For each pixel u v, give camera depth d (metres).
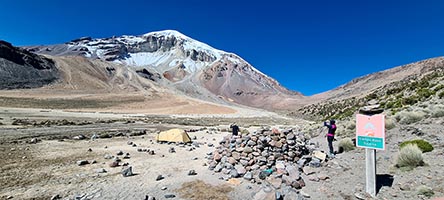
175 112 125.75
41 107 95.06
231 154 12.53
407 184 7.90
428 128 14.27
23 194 8.91
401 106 27.00
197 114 122.44
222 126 56.47
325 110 94.00
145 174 11.68
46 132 27.86
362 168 10.63
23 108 82.50
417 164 9.10
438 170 8.32
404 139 13.54
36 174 11.25
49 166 12.72
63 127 34.91
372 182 7.85
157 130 37.44
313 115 101.69
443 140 11.52
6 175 10.90
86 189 9.55
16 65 149.25
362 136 8.14
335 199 7.94
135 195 8.98
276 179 9.80
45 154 15.57
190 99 176.75
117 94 158.75
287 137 12.60
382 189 7.99
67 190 9.40
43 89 139.62
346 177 9.76
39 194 8.95
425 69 153.00
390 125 17.00
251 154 11.84
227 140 13.93
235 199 8.53
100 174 11.55
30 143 19.56
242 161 11.71
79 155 15.69
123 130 34.66
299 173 10.16
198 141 25.42
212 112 136.88
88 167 12.80
